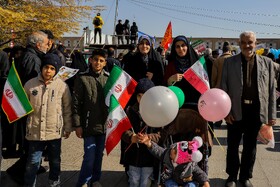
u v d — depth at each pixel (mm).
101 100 3756
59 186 3865
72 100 3730
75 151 5715
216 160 5430
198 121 3506
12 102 3510
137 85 3432
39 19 13789
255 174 4781
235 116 4070
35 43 4180
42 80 3645
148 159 3393
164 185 3213
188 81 3570
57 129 3662
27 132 3633
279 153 5859
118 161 5301
